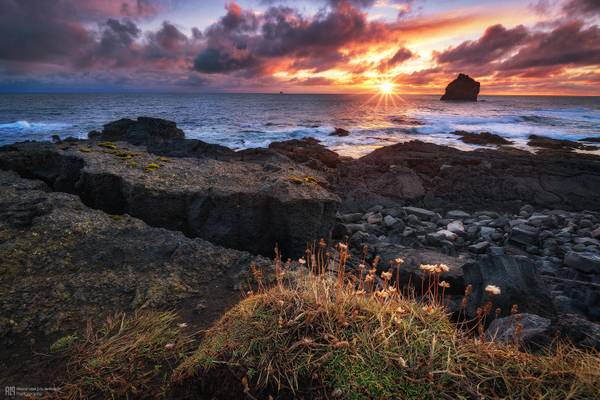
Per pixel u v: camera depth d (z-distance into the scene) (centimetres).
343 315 247
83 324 376
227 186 764
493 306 553
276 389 223
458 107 12444
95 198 760
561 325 375
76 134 3762
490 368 216
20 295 409
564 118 6794
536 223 1207
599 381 203
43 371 312
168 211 726
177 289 442
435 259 768
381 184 1688
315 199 727
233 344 253
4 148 1086
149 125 2273
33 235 522
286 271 489
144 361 317
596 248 974
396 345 229
